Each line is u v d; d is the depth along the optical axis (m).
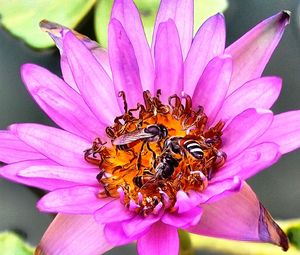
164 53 0.19
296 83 0.24
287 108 0.23
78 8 0.25
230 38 0.24
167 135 0.19
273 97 0.18
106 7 0.24
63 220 0.18
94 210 0.18
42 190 0.23
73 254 0.18
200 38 0.20
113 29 0.19
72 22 0.25
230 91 0.20
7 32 0.25
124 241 0.16
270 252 0.22
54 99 0.19
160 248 0.17
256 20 0.25
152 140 0.19
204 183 0.18
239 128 0.18
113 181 0.19
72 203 0.17
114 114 0.20
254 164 0.17
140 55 0.20
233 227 0.18
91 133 0.19
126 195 0.18
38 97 0.19
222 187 0.17
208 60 0.20
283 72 0.24
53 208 0.17
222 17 0.19
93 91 0.20
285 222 0.22
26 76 0.20
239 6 0.25
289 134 0.18
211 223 0.18
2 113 0.24
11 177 0.18
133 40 0.20
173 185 0.18
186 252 0.21
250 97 0.19
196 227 0.18
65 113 0.19
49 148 0.19
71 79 0.20
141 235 0.17
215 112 0.19
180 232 0.20
